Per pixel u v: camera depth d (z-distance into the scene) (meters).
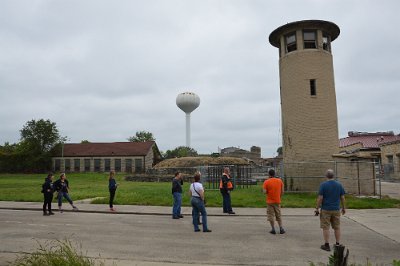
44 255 6.34
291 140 25.28
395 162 42.94
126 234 11.58
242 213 16.53
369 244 9.97
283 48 26.56
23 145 75.69
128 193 24.97
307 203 18.94
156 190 27.81
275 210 11.62
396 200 20.00
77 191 28.06
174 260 8.31
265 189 11.73
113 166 73.06
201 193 12.05
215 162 52.03
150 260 8.30
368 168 23.17
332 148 24.69
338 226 9.38
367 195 22.33
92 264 6.46
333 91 25.52
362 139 62.31
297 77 25.25
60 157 75.75
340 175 23.33
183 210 17.84
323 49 25.67
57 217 15.85
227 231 12.10
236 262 8.18
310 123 24.64
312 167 24.23
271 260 8.34
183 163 52.84
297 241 10.45
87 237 11.06
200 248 9.55
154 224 13.72
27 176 62.16
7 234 11.56
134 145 76.62
